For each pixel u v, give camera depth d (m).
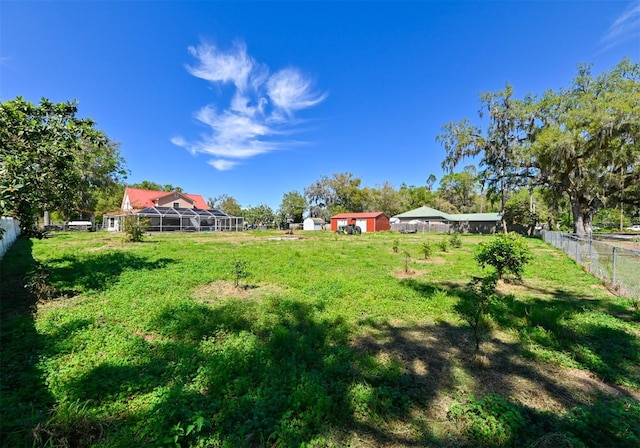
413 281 8.14
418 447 2.39
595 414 2.62
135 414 2.63
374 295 6.67
